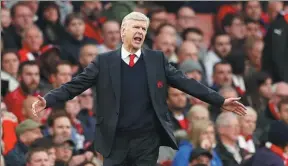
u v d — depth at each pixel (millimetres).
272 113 41719
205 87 23625
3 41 38969
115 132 23312
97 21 42031
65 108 36344
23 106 36031
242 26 45469
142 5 43594
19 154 33531
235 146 36781
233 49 44062
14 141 33906
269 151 35125
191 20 44406
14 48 39125
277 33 45000
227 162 36031
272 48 44906
